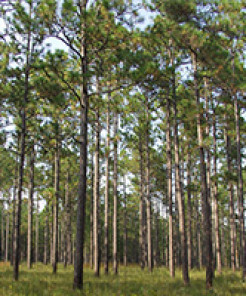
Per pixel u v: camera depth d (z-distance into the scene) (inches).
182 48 537.6
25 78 565.3
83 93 507.5
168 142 716.7
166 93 642.8
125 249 1228.5
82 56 494.6
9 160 966.4
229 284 517.3
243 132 737.6
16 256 539.8
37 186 980.6
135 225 1791.3
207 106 693.3
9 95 541.0
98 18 440.8
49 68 460.4
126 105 787.4
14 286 443.8
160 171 963.3
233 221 903.7
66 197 1082.7
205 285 504.4
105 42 469.7
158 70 471.8
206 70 596.7
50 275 635.5
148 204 807.7
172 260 640.4
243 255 599.8
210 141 516.7
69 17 438.6
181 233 540.1
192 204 1332.4
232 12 486.0
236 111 624.4
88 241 1523.1
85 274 690.2
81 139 495.8
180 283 524.4
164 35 510.0
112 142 758.5
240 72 571.5
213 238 1465.3
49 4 428.8
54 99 496.1
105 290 418.0
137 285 484.7
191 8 458.6
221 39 535.2
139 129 812.0
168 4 457.4
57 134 548.4
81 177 481.7
